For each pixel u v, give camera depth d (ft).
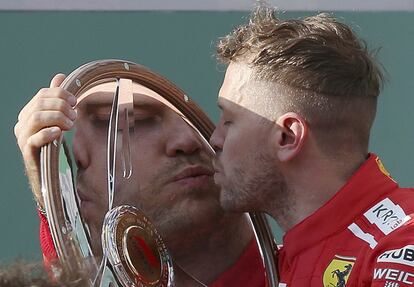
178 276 24.43
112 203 22.41
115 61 23.00
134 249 22.07
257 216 24.26
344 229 20.85
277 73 21.24
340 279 20.35
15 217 37.60
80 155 22.08
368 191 21.04
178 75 38.01
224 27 38.01
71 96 21.66
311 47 21.13
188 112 24.41
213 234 24.73
